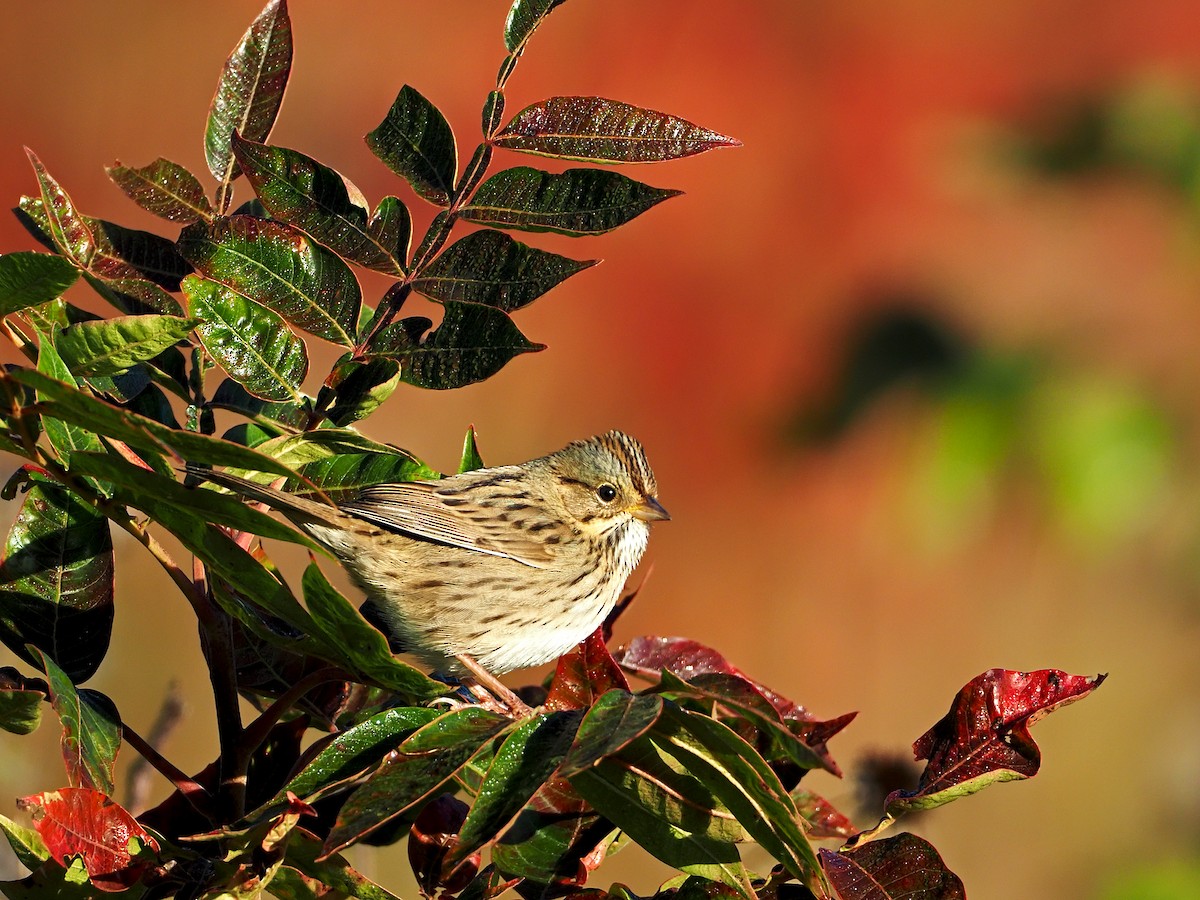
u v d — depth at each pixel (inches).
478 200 190.4
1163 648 653.3
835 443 486.9
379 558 313.6
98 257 198.7
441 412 781.3
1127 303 454.0
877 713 700.0
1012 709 187.8
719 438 741.9
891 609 703.1
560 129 189.0
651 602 726.5
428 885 187.6
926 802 185.3
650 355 770.8
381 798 152.5
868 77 749.9
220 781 185.0
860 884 175.0
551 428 778.8
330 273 190.7
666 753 168.4
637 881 541.0
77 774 164.1
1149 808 618.5
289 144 865.5
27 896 163.0
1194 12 651.5
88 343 167.3
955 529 464.4
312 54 884.6
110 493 183.9
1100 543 459.2
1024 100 671.8
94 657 191.9
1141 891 565.9
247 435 211.8
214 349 189.5
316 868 172.1
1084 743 637.3
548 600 330.6
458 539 313.9
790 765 188.2
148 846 164.2
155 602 493.7
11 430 162.9
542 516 331.9
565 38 843.4
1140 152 437.1
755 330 756.6
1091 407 450.0
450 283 192.1
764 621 713.6
